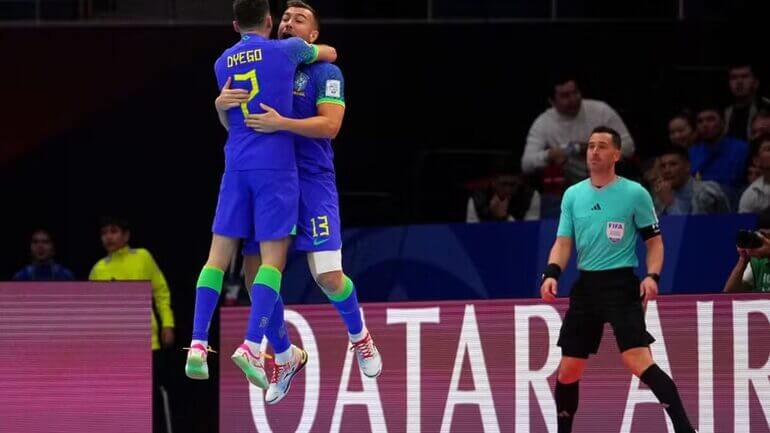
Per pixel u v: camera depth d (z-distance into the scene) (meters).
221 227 21.58
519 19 38.19
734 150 35.75
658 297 28.44
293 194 21.44
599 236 26.50
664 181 34.66
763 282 29.59
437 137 38.16
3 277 38.25
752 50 37.53
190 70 37.91
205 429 34.12
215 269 21.61
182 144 37.97
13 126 38.19
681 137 36.19
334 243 22.36
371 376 23.66
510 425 28.66
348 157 38.22
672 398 25.56
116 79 38.06
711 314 28.36
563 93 36.09
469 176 37.66
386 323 29.02
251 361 20.91
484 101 38.09
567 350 26.86
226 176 21.64
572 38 38.00
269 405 29.14
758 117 35.69
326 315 29.09
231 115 21.62
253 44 21.41
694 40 37.69
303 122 21.31
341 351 29.05
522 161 36.53
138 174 38.03
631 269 26.62
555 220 33.03
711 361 28.33
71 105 38.09
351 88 38.31
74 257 38.06
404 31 38.12
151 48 37.97
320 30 38.34
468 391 28.78
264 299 21.12
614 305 26.34
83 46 38.09
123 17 38.62
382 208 37.72
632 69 37.81
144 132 38.06
